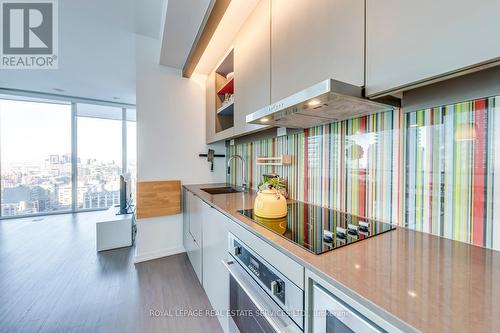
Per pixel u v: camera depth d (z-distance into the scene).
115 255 2.62
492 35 0.51
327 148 1.38
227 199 1.72
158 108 2.53
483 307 0.44
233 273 1.11
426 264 0.64
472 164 0.77
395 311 0.43
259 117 1.22
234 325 1.20
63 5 1.99
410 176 0.95
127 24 2.27
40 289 1.89
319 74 0.98
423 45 0.63
